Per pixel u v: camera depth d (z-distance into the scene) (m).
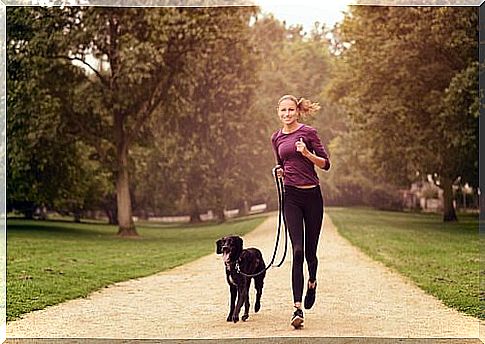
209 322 6.23
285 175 5.73
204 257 13.07
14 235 17.98
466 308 6.84
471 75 14.79
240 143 19.53
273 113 19.45
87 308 7.12
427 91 17.41
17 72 17.47
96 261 12.41
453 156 17.45
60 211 23.91
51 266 11.41
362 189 19.42
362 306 7.02
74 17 17.47
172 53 17.86
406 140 18.12
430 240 14.78
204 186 20.16
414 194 19.91
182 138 19.69
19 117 17.50
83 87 17.42
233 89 19.11
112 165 19.05
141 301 7.61
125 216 18.62
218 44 18.23
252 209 20.17
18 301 7.48
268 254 13.39
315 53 19.31
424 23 16.56
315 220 5.77
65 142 18.41
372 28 17.92
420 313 6.62
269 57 19.33
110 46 17.48
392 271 10.06
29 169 18.80
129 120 18.41
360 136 18.92
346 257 12.02
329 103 19.17
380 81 17.97
